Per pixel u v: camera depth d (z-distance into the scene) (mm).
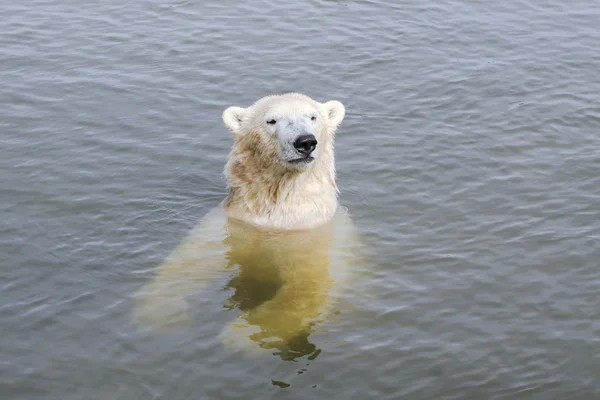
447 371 8766
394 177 12906
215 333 9352
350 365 8844
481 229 11508
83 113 14562
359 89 15688
